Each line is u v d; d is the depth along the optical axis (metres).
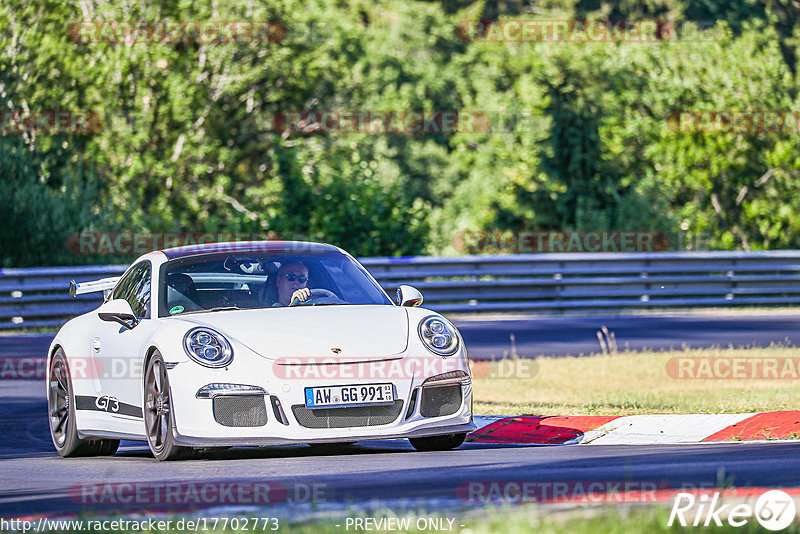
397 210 96.06
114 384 26.80
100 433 27.52
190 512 17.48
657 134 123.94
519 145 136.12
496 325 63.28
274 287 27.33
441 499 18.02
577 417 29.33
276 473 21.94
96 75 111.19
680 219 106.88
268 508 17.67
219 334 24.31
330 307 26.41
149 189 120.81
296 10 129.00
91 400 27.98
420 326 25.12
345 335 24.38
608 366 43.97
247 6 126.06
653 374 41.41
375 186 96.56
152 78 116.69
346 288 27.69
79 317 30.78
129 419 26.31
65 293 64.25
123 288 29.38
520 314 70.81
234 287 27.19
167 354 24.09
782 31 161.62
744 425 27.56
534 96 130.12
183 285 27.11
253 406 23.48
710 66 124.31
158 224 106.81
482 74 161.88
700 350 48.25
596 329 60.31
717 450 24.33
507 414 31.56
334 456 24.98
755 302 75.94
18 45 105.56
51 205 85.44
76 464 25.86
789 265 76.75
